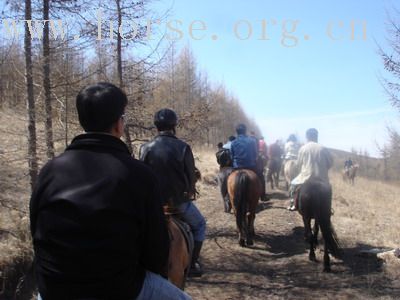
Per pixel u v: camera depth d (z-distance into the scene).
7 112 7.62
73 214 2.18
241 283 6.82
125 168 2.31
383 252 7.83
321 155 7.76
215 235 9.62
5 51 7.55
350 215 11.57
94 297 2.16
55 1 7.04
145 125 8.48
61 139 7.43
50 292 2.20
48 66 7.12
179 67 19.22
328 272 7.20
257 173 9.38
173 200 4.60
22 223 7.50
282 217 11.22
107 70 8.28
